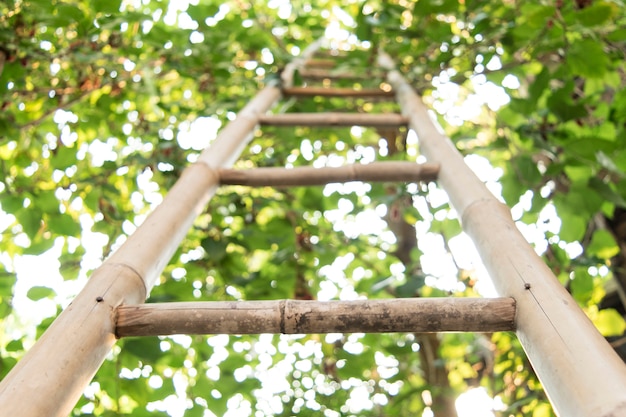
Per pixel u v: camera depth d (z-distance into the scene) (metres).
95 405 2.00
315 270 2.75
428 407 2.70
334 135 3.11
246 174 1.63
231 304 0.97
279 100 2.53
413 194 2.52
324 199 2.77
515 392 2.38
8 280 2.03
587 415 0.68
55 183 2.34
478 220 1.18
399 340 2.79
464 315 0.92
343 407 2.92
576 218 1.98
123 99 2.71
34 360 0.80
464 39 2.24
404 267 3.25
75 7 1.83
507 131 2.46
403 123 2.10
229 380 2.25
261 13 3.35
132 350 1.68
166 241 1.20
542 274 0.94
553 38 2.02
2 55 1.91
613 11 1.65
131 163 2.23
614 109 2.02
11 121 2.09
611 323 2.16
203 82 2.68
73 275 2.16
